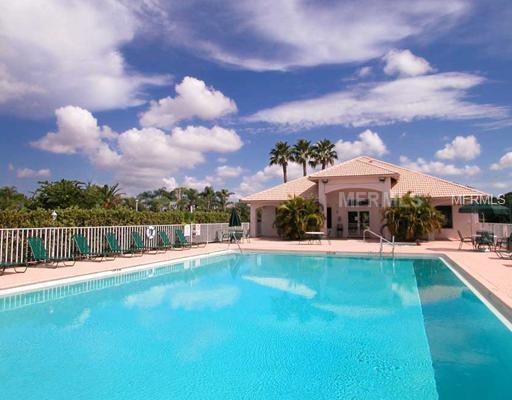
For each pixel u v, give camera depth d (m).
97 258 16.58
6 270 12.88
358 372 5.54
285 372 5.55
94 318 8.41
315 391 4.95
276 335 7.27
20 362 5.93
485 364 5.79
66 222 15.76
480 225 26.94
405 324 7.91
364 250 20.50
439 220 25.89
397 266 16.47
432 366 5.73
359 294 10.99
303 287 12.07
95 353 6.31
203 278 13.66
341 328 7.71
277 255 20.75
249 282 12.92
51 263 14.66
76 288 11.39
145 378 5.35
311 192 32.69
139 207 70.12
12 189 51.47
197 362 5.93
